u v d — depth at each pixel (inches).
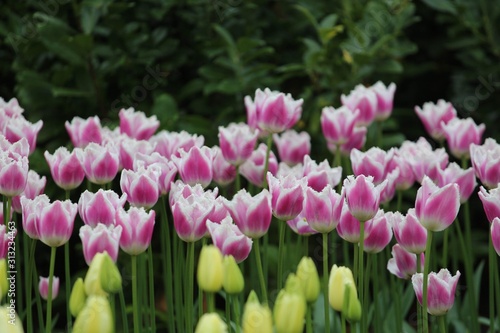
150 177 101.3
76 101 176.4
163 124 165.2
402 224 97.0
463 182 111.3
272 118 114.0
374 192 90.4
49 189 167.8
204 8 182.2
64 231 91.3
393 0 180.1
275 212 94.7
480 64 194.4
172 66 181.5
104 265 77.6
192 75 192.5
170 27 186.2
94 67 175.5
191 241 93.8
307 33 195.3
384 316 128.5
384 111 142.1
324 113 129.3
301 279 80.2
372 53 171.2
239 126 125.3
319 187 103.2
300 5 191.5
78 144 124.8
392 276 119.2
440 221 89.3
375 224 100.0
